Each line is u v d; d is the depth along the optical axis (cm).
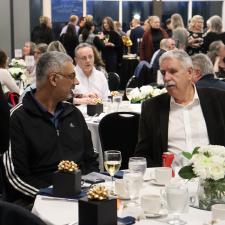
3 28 1089
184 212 192
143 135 305
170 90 294
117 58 1065
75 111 294
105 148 369
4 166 264
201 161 194
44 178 272
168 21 1071
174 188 189
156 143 299
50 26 1054
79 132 290
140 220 185
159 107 303
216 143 297
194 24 788
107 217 172
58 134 281
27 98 279
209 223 177
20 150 269
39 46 653
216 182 194
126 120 367
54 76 275
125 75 1065
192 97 301
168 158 258
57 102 283
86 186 226
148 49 951
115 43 1057
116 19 1439
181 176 202
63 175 210
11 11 1091
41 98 280
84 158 294
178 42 773
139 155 304
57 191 211
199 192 200
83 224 173
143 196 193
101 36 1056
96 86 519
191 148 294
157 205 189
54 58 277
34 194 264
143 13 1447
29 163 275
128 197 209
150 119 303
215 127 297
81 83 514
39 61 279
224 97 302
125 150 369
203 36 782
